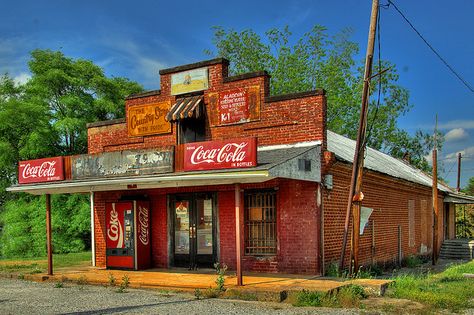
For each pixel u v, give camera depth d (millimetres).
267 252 14023
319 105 13414
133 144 16703
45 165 15391
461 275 15500
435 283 13281
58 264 18531
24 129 29969
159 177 12500
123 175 13781
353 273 13438
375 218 17734
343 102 40906
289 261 13555
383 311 9328
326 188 13547
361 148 13609
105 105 31188
